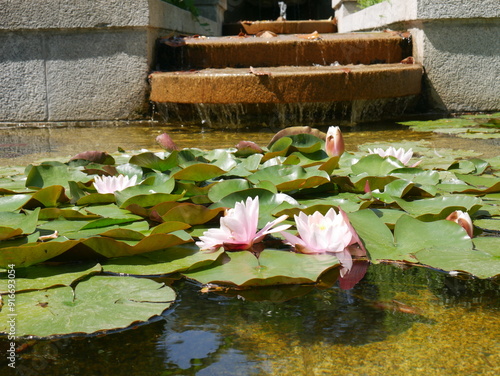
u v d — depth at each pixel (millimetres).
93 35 5641
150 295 1279
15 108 5758
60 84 5719
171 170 2518
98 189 2238
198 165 2334
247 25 10391
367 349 1025
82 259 1525
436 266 1439
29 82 5715
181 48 5953
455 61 5691
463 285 1358
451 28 5625
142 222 1870
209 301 1273
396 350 1021
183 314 1201
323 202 2094
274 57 5863
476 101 5773
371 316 1174
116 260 1521
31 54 5672
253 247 1637
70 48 5664
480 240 1647
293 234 1694
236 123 5363
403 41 5949
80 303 1233
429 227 1671
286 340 1066
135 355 1017
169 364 982
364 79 5105
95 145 4191
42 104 5750
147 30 5645
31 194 2092
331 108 5320
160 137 3189
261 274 1378
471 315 1176
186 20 7406
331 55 5887
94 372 958
